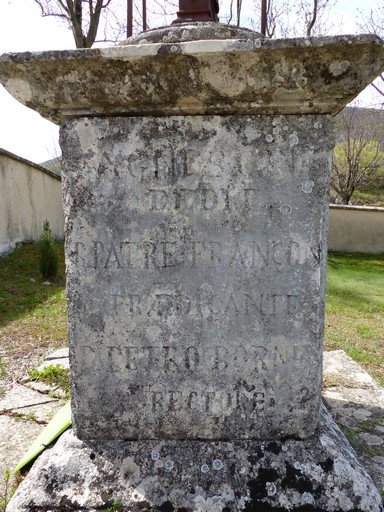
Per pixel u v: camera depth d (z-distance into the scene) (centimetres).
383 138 1833
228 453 166
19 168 834
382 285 756
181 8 184
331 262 1027
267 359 168
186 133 156
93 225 163
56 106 154
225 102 150
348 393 249
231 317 166
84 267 165
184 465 162
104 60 140
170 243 163
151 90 147
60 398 253
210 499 154
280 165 157
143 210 161
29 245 841
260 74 141
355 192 2138
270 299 165
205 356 169
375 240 1210
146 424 173
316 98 148
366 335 440
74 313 168
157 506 153
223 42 134
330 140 155
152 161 158
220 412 172
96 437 174
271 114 155
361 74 141
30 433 215
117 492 156
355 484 156
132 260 164
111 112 155
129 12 200
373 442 199
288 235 161
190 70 141
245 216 160
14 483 177
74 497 154
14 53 142
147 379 171
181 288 165
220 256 163
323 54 135
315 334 166
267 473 159
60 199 1095
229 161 157
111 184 160
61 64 142
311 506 152
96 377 171
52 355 324
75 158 159
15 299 543
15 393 259
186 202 160
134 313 167
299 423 171
